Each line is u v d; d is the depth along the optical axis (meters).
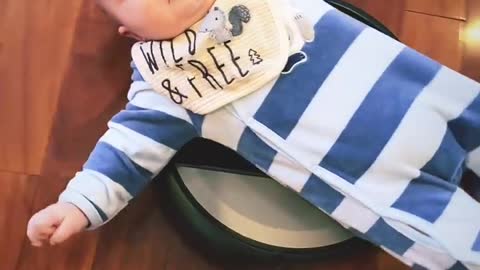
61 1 1.08
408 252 0.83
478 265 0.80
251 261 0.94
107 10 0.84
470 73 1.07
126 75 1.06
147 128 0.85
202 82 0.83
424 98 0.83
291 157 0.83
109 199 0.85
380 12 1.10
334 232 0.95
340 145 0.82
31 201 0.99
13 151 1.01
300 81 0.83
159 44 0.84
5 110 1.03
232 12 0.83
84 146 1.02
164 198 0.97
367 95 0.83
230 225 0.94
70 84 1.05
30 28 1.07
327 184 0.84
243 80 0.83
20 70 1.05
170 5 0.82
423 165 0.82
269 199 0.96
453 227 0.80
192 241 0.96
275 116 0.83
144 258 0.97
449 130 0.83
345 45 0.85
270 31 0.84
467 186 0.91
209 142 0.96
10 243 0.97
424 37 1.09
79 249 0.97
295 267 0.97
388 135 0.82
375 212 0.82
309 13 0.87
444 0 1.10
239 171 0.96
